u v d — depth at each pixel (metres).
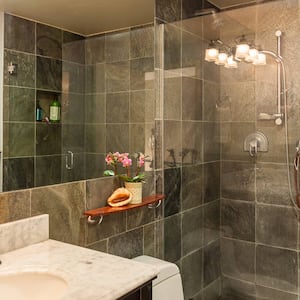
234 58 2.62
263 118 2.54
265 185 2.57
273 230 2.55
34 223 1.35
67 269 1.09
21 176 1.48
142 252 1.97
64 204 1.51
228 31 2.61
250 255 2.64
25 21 1.54
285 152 2.48
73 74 1.77
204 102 2.54
